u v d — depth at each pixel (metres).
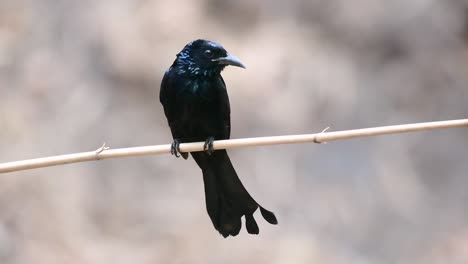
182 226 12.82
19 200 12.85
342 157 13.82
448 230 13.45
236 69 13.97
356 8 15.33
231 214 7.44
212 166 7.46
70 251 12.44
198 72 7.62
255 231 7.37
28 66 14.23
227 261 12.36
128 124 13.70
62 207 12.85
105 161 13.39
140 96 13.95
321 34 14.98
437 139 14.55
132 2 14.49
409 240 13.18
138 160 13.48
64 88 13.99
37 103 13.88
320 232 12.90
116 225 12.83
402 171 13.96
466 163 14.37
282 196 13.20
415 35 15.48
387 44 15.30
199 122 7.75
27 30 14.69
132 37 14.13
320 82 14.26
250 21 14.72
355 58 14.94
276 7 15.02
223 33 14.38
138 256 12.44
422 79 15.13
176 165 13.55
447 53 15.58
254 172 13.37
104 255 12.41
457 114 14.85
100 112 13.77
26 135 13.47
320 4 15.23
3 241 12.44
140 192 13.18
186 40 14.12
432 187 14.04
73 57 14.28
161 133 13.75
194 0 14.56
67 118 13.70
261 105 13.80
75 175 13.17
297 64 14.29
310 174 13.52
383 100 14.66
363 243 12.95
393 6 15.57
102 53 14.19
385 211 13.45
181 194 13.22
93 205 13.00
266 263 12.34
